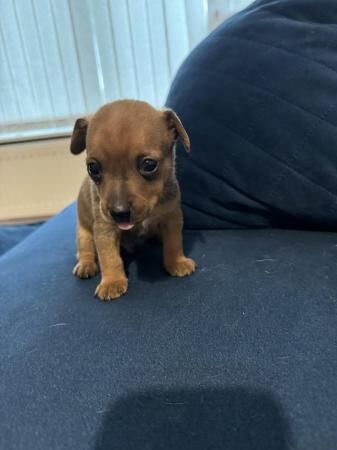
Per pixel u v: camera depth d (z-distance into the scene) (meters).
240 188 0.31
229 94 0.31
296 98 0.29
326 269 0.25
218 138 0.31
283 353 0.20
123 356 0.21
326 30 0.30
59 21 0.61
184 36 0.60
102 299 0.26
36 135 0.65
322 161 0.28
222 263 0.28
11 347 0.22
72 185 0.67
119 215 0.24
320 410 0.17
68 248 0.34
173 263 0.28
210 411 0.18
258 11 0.33
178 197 0.28
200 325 0.22
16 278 0.30
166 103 0.36
